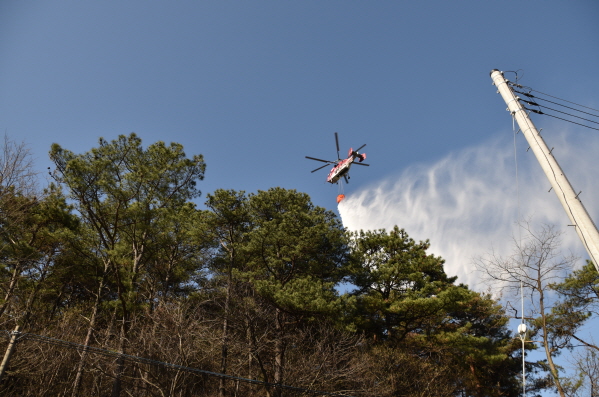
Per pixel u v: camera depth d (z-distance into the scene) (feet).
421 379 64.59
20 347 44.73
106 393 52.85
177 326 45.62
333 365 53.31
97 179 53.62
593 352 54.49
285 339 57.47
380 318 70.79
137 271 58.29
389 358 62.95
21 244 49.78
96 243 59.93
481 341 67.87
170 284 73.05
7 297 47.88
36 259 51.55
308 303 54.13
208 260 70.08
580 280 64.44
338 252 70.85
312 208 75.15
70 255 57.93
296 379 52.31
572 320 62.49
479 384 73.77
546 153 28.27
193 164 66.08
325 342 57.06
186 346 46.34
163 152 63.72
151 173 59.47
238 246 63.98
